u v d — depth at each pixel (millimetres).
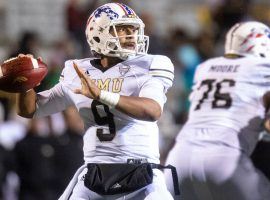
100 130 14914
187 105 32562
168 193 14914
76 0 36656
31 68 15156
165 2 41281
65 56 34750
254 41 18359
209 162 17516
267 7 37875
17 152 24781
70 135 25109
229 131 17672
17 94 15477
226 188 17453
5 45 38312
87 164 15008
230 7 36375
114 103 13961
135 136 14789
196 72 18875
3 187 24562
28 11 40031
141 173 14656
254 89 17953
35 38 32938
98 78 15070
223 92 18062
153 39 34375
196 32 39781
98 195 14766
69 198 15031
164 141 28609
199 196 17812
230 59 18453
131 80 14812
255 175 17531
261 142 19484
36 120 24828
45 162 24844
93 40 15195
